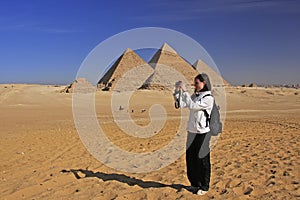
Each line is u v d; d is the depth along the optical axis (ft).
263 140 39.58
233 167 25.86
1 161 28.45
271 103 165.89
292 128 53.42
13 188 20.97
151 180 22.89
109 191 20.02
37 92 166.61
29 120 73.46
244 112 105.91
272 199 18.52
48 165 26.96
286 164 26.43
